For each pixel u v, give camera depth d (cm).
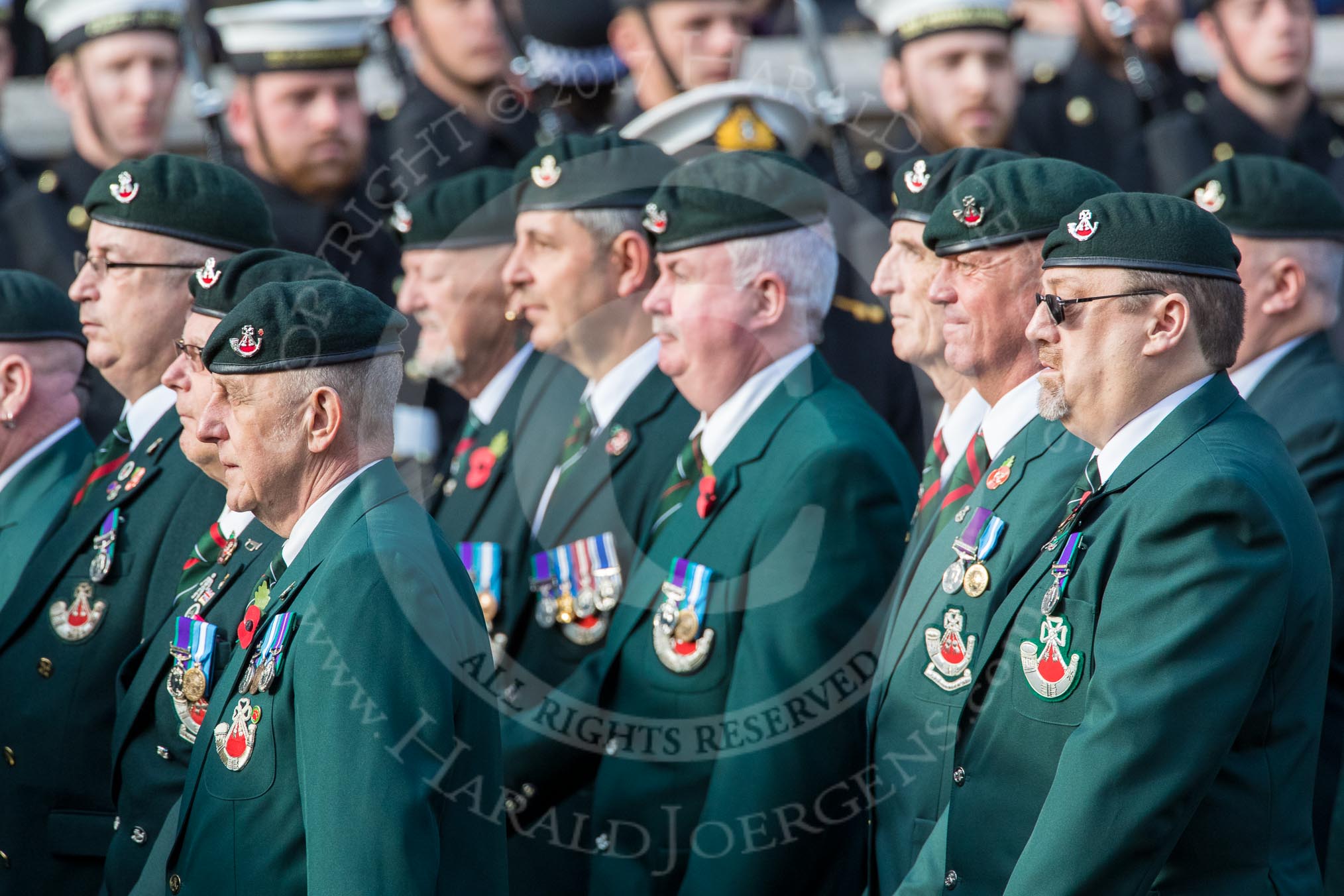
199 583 1115
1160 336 922
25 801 1216
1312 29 2028
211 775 955
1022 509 1002
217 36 2164
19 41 2417
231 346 971
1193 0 2191
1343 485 1252
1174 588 869
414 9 1852
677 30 1769
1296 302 1319
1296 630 902
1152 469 913
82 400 1462
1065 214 1018
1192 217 928
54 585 1230
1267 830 905
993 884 934
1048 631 923
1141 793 848
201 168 1273
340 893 853
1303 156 2041
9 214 2042
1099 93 2145
